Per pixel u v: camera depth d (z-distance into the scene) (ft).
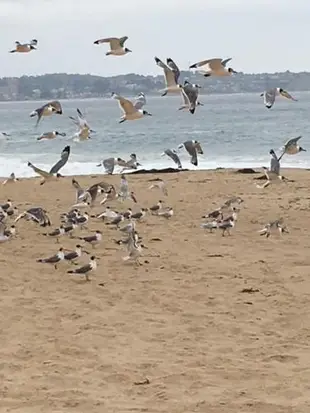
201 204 86.63
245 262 57.82
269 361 37.55
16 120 409.90
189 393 33.35
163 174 114.52
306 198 89.45
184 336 41.29
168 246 63.82
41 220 68.95
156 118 387.75
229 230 70.64
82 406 31.78
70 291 49.75
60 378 34.99
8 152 174.81
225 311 45.80
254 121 322.96
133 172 119.55
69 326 42.70
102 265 56.65
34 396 32.83
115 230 70.08
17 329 42.01
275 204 85.51
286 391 33.53
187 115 419.95
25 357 37.86
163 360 37.50
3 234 64.34
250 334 41.73
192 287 50.83
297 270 55.36
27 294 48.91
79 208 79.82
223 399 32.53
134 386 34.14
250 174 111.86
